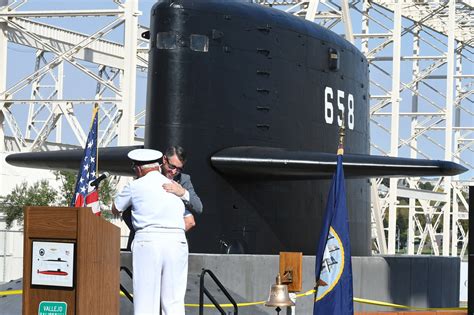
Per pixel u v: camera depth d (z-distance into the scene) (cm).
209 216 1382
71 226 828
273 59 1471
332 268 1144
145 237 929
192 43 1396
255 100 1443
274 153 1360
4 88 3925
